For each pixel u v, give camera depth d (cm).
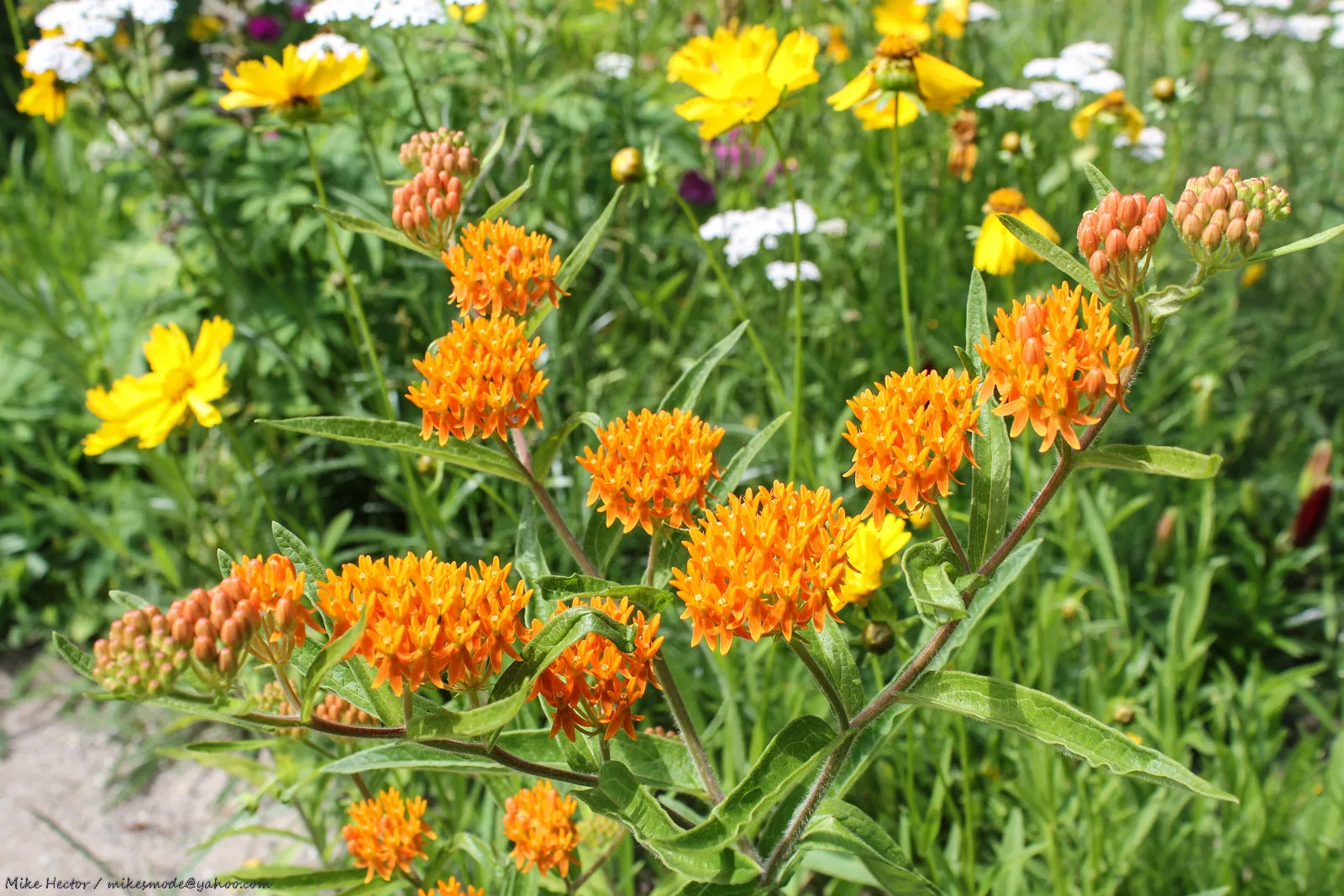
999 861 248
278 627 134
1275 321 426
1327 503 338
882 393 145
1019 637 318
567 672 146
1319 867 255
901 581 304
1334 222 468
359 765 153
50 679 415
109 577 428
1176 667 288
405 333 398
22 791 371
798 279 241
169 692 129
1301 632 372
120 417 272
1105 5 583
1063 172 389
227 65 473
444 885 230
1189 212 139
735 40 265
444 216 198
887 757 282
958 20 389
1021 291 384
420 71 417
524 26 433
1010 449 151
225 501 397
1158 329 142
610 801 149
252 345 407
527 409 169
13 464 455
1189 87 368
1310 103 523
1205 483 344
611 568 366
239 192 414
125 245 475
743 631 140
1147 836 267
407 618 135
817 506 138
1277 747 287
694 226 292
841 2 430
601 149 462
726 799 145
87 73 334
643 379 423
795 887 238
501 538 346
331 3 282
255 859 323
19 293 397
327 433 174
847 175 425
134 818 361
